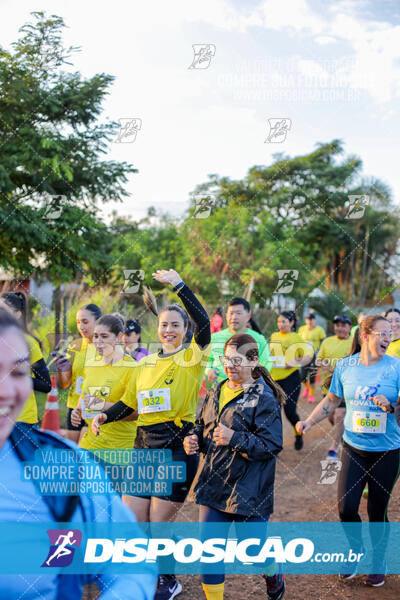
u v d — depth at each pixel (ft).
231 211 49.83
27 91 31.48
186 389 10.71
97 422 11.26
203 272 46.96
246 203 53.21
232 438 8.78
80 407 12.41
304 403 28.81
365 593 10.35
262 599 10.05
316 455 19.40
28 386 3.33
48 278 35.50
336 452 18.24
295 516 13.96
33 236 32.14
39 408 19.53
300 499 15.17
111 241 43.29
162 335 11.09
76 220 34.55
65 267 35.22
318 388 31.37
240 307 15.06
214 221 47.78
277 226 55.16
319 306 65.41
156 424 10.57
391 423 10.98
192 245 47.88
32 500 3.56
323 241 82.02
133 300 38.32
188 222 48.49
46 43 30.63
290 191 70.85
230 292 46.78
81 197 36.68
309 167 74.84
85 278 38.11
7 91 30.55
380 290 87.56
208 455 9.34
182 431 10.62
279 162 68.39
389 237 85.76
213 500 9.10
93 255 35.81
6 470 3.51
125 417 11.53
